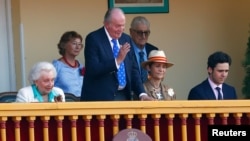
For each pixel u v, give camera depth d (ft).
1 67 141.18
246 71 143.84
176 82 146.41
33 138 101.81
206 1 147.54
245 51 147.84
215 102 105.50
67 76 132.05
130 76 114.83
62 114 102.06
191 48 146.92
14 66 141.79
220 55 118.83
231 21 148.25
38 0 141.90
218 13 147.84
